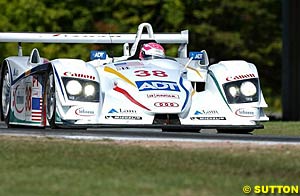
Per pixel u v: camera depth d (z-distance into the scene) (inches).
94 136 1325.0
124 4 4692.4
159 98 1395.2
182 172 1048.8
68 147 1191.6
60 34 1754.4
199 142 1278.3
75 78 1391.5
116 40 1752.0
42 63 1557.6
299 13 3503.9
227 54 4990.2
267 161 1111.6
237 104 1451.8
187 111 1411.2
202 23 4886.8
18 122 1640.0
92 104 1380.4
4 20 4566.9
